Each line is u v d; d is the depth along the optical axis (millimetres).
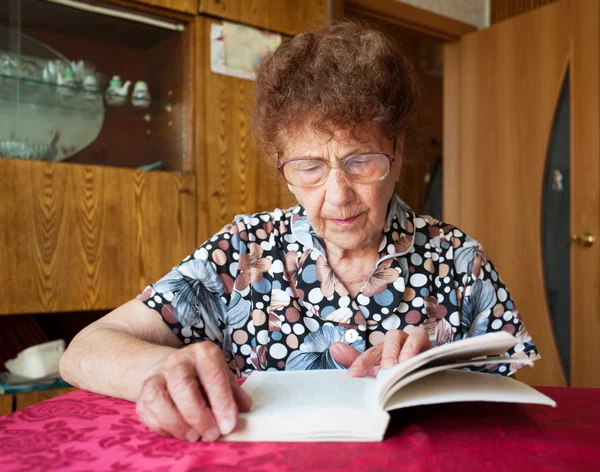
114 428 626
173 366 597
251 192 2391
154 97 2328
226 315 1026
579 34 2746
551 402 543
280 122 874
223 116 2322
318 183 868
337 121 819
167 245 2176
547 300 2867
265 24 2412
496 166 3121
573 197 2736
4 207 1839
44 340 2143
